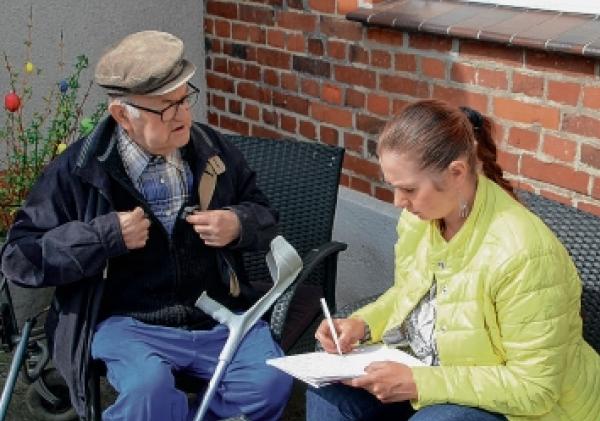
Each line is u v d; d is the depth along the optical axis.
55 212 2.71
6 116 4.27
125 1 4.43
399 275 2.57
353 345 2.53
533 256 2.12
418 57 3.54
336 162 3.37
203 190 2.81
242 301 2.96
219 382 2.60
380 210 3.82
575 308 2.23
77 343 2.71
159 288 2.78
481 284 2.19
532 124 3.24
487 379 2.18
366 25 3.67
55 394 3.28
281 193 3.40
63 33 4.33
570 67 3.05
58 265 2.59
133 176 2.74
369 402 2.46
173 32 4.58
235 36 4.42
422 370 2.23
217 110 4.71
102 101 4.54
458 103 3.45
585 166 3.12
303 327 3.00
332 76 3.93
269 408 2.72
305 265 2.88
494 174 2.34
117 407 2.56
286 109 4.23
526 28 3.16
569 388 2.24
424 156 2.13
